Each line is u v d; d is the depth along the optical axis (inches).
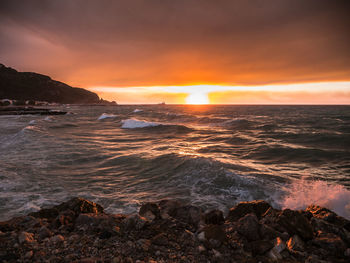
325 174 355.6
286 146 587.5
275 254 98.0
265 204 163.2
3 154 455.5
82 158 435.5
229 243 109.3
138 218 128.0
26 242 105.7
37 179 305.7
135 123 1164.5
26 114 2303.2
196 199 252.1
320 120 1533.0
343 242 105.2
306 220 122.2
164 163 397.7
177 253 100.0
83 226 128.3
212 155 483.2
